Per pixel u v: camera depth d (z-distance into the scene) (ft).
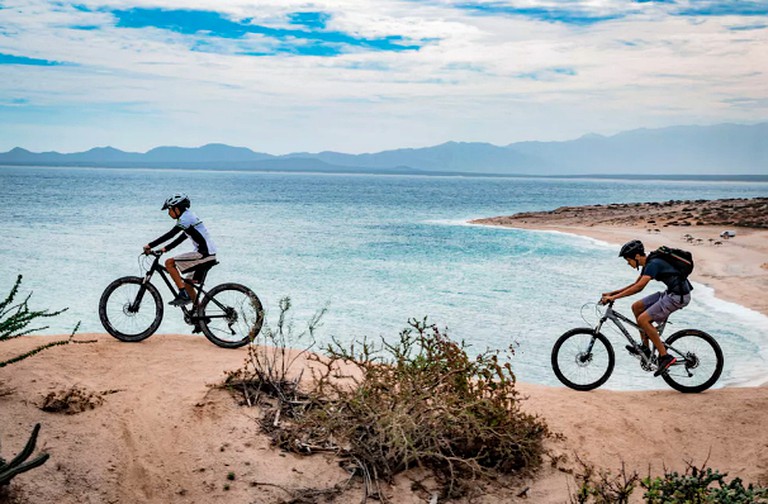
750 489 16.29
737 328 47.42
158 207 221.66
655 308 24.44
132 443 17.22
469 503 16.47
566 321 50.37
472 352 40.63
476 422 17.56
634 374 36.32
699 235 112.47
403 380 18.66
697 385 24.71
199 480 16.31
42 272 72.08
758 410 22.40
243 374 21.97
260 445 17.65
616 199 411.13
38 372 20.56
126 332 26.99
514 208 268.00
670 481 16.52
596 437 20.22
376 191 530.68
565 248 103.19
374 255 93.09
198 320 26.07
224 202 290.15
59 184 533.55
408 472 17.38
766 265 76.59
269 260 85.71
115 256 87.40
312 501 15.93
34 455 15.90
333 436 18.28
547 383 34.58
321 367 24.40
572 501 16.76
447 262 85.87
